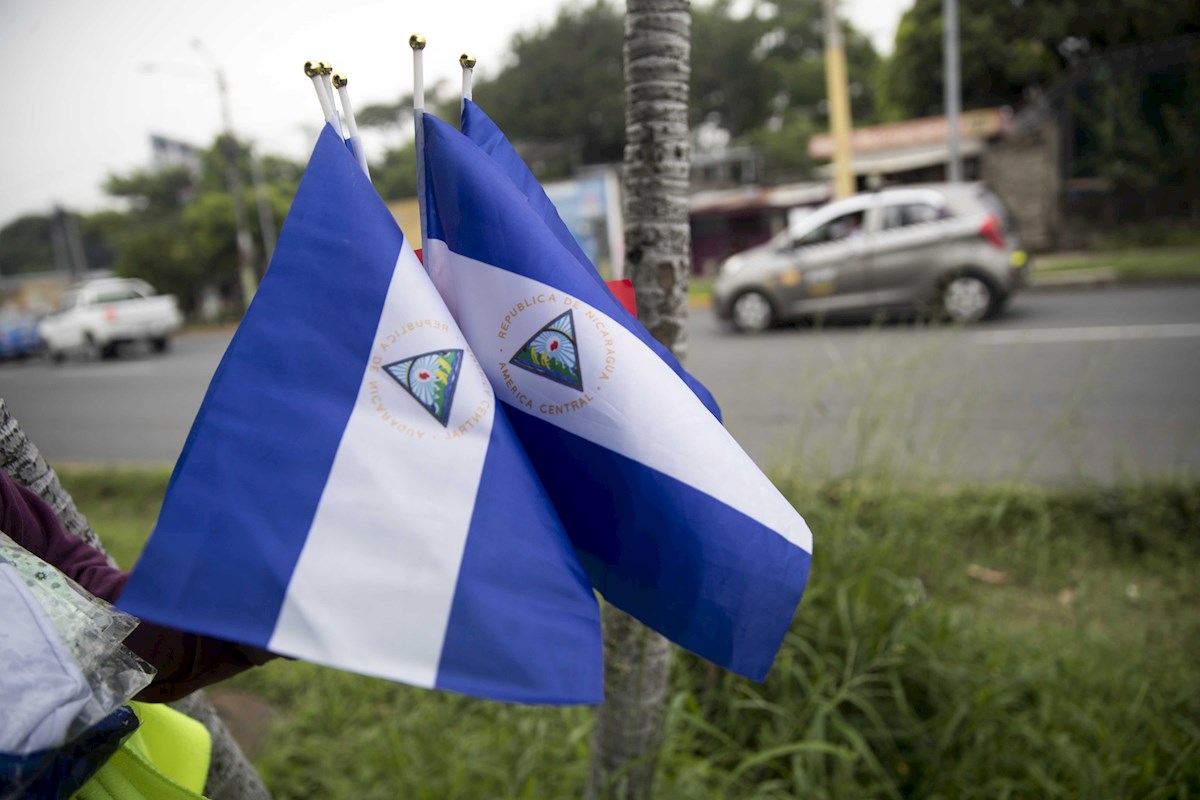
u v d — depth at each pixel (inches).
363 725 118.6
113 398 451.2
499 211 43.0
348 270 37.2
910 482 146.5
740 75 1444.4
